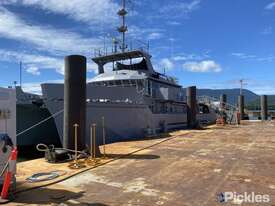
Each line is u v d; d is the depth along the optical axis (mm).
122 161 10688
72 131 11648
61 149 11031
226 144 15453
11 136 7086
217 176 8469
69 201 6414
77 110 11680
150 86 22469
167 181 7969
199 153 12453
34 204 6227
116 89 17656
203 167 9641
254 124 36125
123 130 17734
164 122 23609
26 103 15242
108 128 16766
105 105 16672
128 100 18297
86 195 6820
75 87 11664
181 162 10484
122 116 17688
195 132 23078
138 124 18875
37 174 8664
